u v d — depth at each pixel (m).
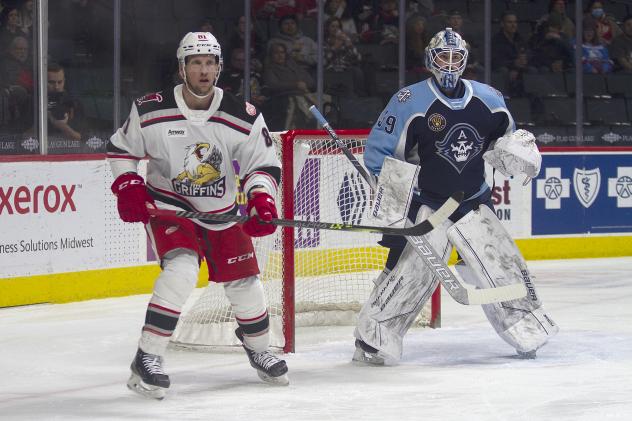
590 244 24.59
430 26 26.28
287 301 13.12
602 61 27.86
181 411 9.83
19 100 20.58
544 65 27.33
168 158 10.49
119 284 18.47
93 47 22.72
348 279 16.36
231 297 10.90
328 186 16.06
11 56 20.59
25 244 17.11
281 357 12.84
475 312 16.69
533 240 23.89
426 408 9.79
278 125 24.78
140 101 10.45
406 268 12.16
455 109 12.08
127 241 18.56
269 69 24.67
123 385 11.26
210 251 10.68
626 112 27.91
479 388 10.72
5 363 12.67
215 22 24.33
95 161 17.97
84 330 15.13
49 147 21.44
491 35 27.16
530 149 12.20
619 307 16.95
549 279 20.53
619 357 12.60
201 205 10.69
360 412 9.66
